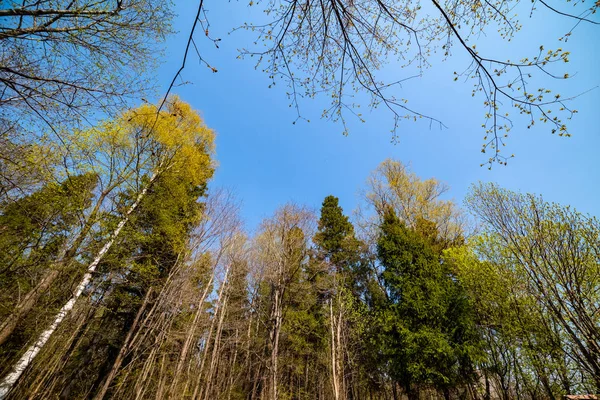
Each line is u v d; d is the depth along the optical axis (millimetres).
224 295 14906
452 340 9750
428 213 15164
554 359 6789
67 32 3350
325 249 18172
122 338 11203
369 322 12703
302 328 14180
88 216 7359
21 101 3535
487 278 8578
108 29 3609
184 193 11031
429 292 10977
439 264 11805
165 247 11008
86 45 3541
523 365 7734
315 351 14523
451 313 10234
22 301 6750
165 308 10461
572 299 5707
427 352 9484
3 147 4332
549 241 6492
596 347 5262
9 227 6262
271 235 13070
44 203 6352
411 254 12242
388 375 12383
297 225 13172
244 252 14758
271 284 13047
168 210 10438
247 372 14852
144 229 10375
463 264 9797
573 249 6203
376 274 15633
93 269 7734
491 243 8625
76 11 3158
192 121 11344
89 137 6477
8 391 5703
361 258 16984
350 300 12828
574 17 1913
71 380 11289
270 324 11844
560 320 5934
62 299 8477
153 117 8781
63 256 6914
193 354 13734
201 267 12602
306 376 14859
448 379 9156
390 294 12641
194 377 12344
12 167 4785
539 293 6602
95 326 11578
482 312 9109
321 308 15602
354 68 2492
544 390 7531
